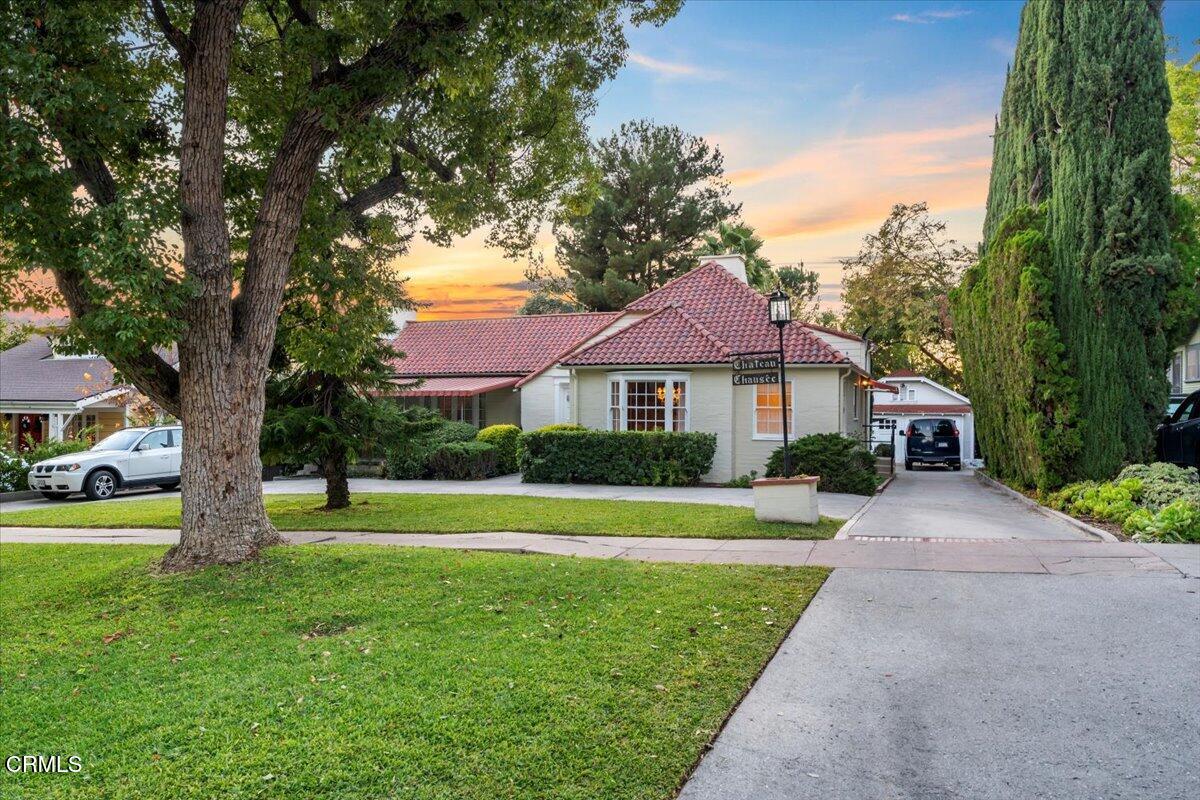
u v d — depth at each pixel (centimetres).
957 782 384
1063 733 436
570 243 4266
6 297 980
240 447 922
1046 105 1480
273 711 467
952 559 887
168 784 379
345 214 1085
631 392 2012
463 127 1208
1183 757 402
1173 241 1428
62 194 789
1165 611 646
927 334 4025
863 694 497
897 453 3744
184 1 990
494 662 541
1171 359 1390
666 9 1121
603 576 804
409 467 2194
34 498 2067
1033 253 1439
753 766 400
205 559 887
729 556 937
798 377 1900
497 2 900
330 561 884
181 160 891
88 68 888
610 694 478
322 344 1160
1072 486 1323
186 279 841
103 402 2775
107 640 652
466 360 2922
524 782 372
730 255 2505
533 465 1978
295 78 1095
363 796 362
